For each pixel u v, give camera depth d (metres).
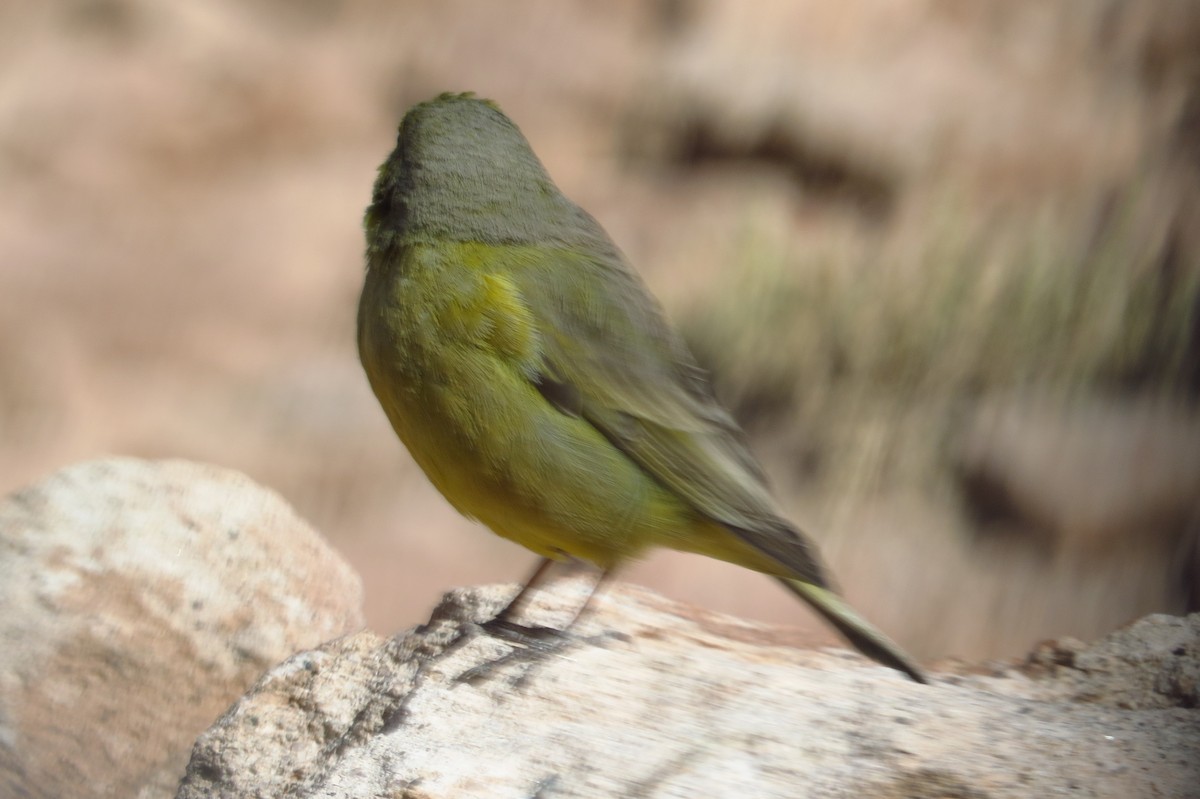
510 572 14.73
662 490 6.97
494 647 6.90
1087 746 6.18
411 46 20.77
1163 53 18.34
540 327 6.77
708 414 7.16
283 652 8.35
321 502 15.59
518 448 6.74
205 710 8.21
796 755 6.04
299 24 21.42
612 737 6.12
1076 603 13.71
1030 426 14.74
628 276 7.27
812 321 15.92
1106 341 15.32
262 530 8.66
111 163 19.88
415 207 6.94
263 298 18.20
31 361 17.34
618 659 6.86
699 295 16.41
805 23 18.61
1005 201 16.95
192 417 16.77
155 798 8.03
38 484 8.63
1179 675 6.98
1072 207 16.77
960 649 13.47
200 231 19.11
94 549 8.38
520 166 7.12
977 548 14.23
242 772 6.55
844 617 6.63
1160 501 14.06
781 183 17.73
